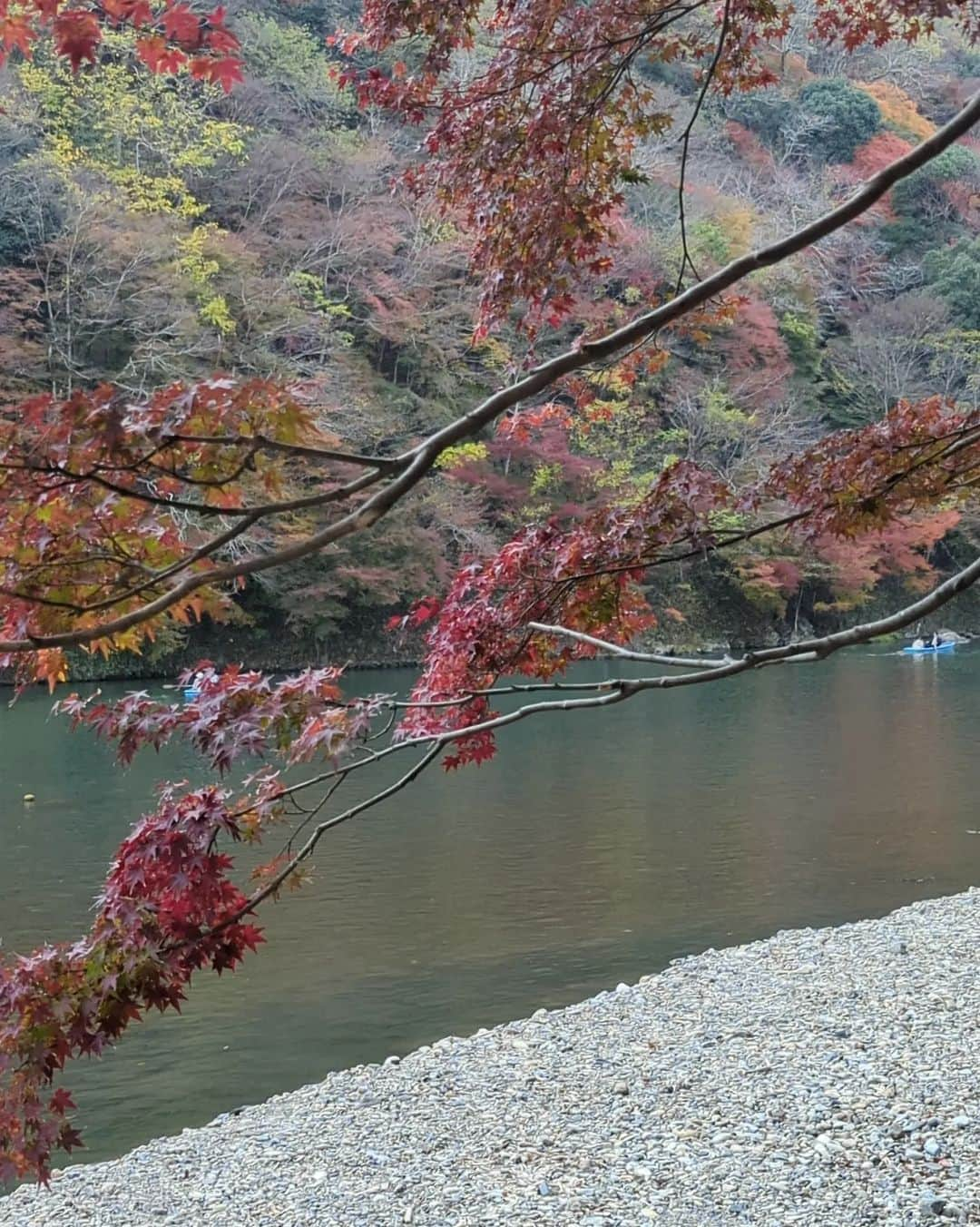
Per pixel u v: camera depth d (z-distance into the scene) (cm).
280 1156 463
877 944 716
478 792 1229
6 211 2072
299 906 827
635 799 1193
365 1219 405
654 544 292
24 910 815
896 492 305
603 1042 572
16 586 171
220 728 209
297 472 1628
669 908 823
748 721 1748
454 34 313
